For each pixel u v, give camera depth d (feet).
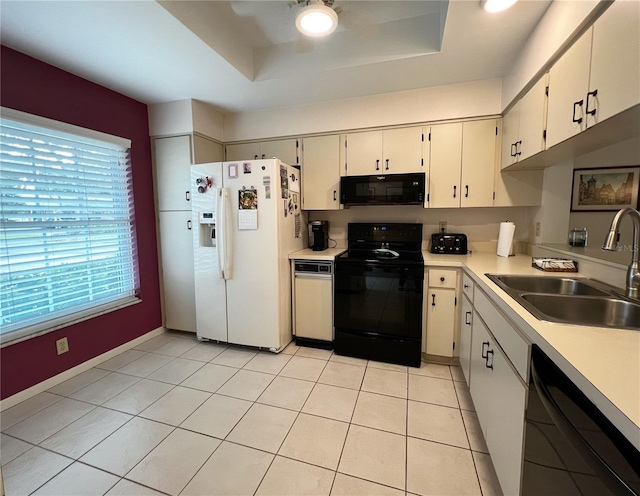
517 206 8.46
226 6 6.16
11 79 6.25
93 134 7.77
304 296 9.09
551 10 5.00
